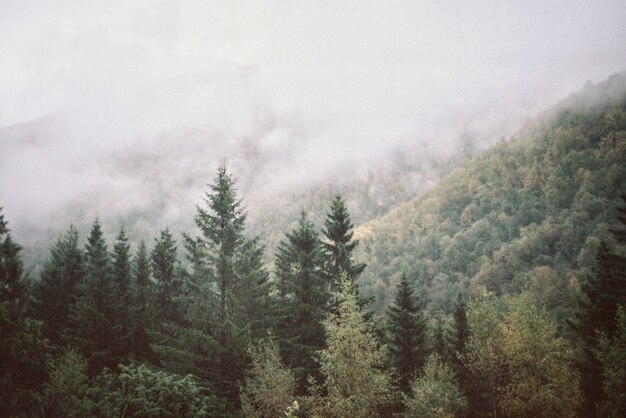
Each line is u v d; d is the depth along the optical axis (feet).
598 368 92.79
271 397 59.77
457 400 79.46
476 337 81.87
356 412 57.98
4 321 42.73
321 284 86.33
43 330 96.73
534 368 71.72
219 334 70.90
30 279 47.93
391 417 80.74
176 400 47.29
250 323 71.82
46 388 45.78
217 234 75.92
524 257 459.73
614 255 98.48
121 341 86.43
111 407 46.16
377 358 62.85
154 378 49.47
